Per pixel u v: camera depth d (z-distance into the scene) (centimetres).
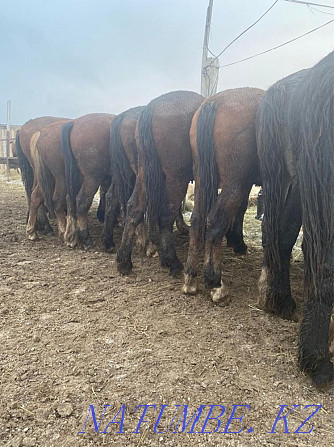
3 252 501
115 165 448
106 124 480
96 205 969
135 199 407
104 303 344
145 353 260
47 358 252
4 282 388
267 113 256
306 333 227
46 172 543
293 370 243
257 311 329
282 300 314
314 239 212
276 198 265
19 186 1245
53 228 669
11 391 217
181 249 543
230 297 358
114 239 593
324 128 199
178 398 214
